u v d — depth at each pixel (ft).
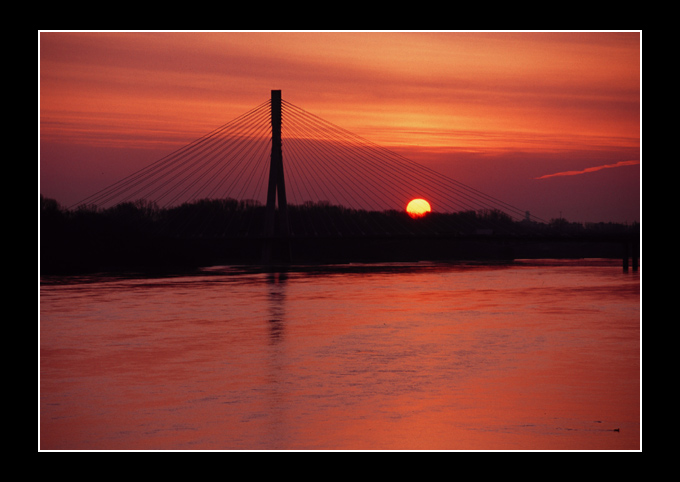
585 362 129.39
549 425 90.63
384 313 206.08
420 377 116.57
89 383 113.50
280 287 299.38
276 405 99.50
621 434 87.51
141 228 493.77
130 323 184.14
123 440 85.15
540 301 242.99
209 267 458.50
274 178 481.46
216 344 150.00
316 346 147.33
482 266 509.35
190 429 89.04
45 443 83.92
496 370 122.11
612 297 258.37
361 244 593.83
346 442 84.33
